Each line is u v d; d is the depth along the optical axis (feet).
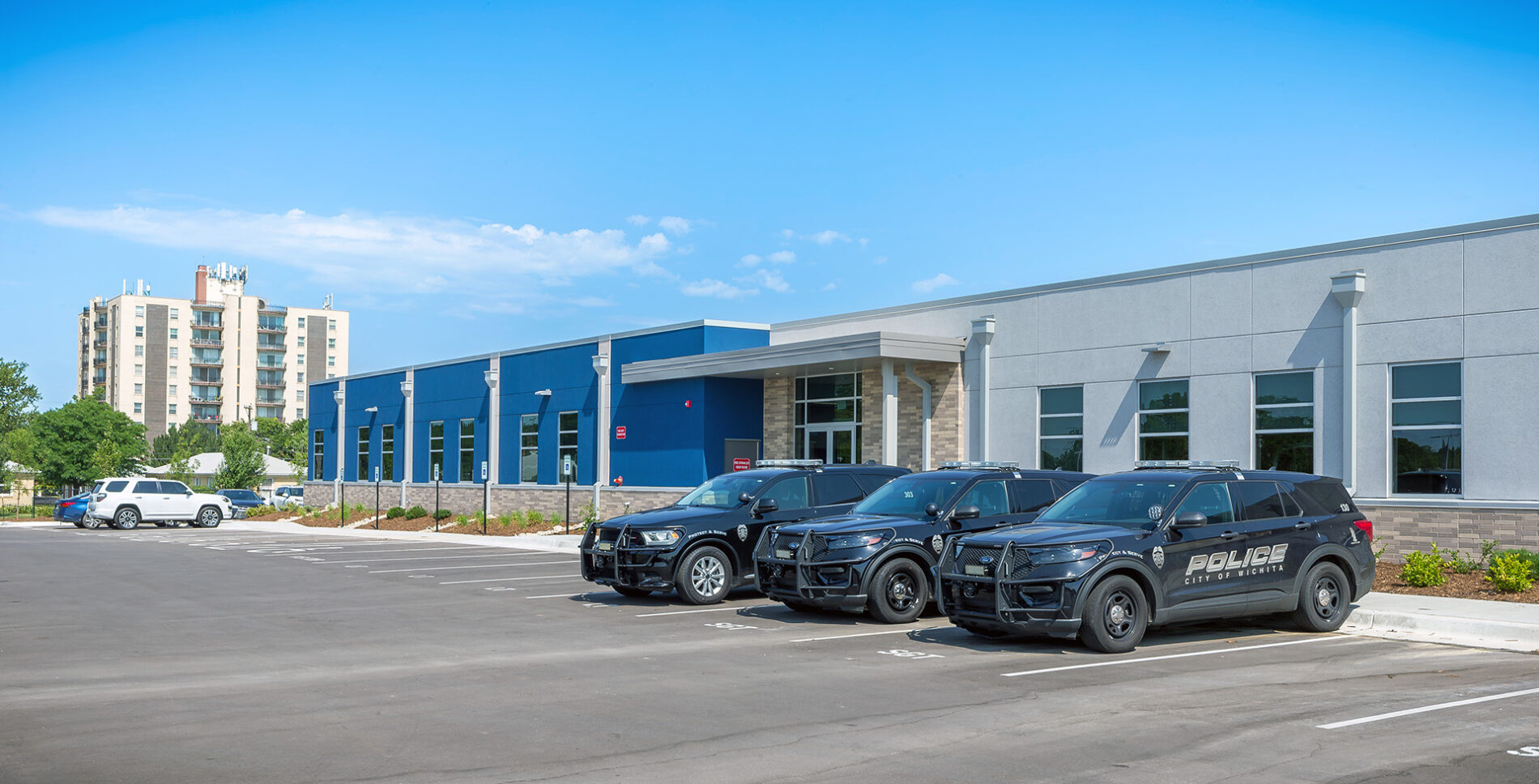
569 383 117.80
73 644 42.65
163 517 142.00
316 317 533.55
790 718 29.19
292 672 36.29
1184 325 71.82
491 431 130.72
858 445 93.30
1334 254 65.10
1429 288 61.11
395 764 24.57
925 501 50.14
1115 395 75.25
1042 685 33.35
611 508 108.68
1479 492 58.85
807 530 47.98
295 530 132.67
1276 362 67.31
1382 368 62.69
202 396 506.07
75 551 95.20
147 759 25.02
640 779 23.32
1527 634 41.24
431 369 144.25
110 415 327.47
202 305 506.89
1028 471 51.60
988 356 83.05
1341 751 25.08
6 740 26.81
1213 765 24.08
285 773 23.79
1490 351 58.70
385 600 56.85
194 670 36.81
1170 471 45.01
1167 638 42.75
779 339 103.04
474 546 98.84
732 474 60.44
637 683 34.22
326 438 172.14
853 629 45.88
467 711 30.12
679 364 99.60
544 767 24.29
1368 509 62.54
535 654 40.01
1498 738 26.14
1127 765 24.18
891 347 80.43
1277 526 43.19
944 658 38.70
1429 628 43.75
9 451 290.56
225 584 65.41
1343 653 39.17
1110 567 39.34
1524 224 57.82
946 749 25.70
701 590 54.19
